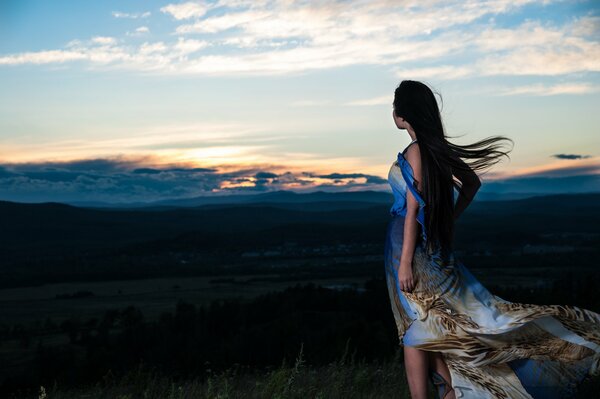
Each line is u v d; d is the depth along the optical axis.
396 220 3.43
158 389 5.81
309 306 60.09
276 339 17.95
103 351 24.73
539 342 3.16
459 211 3.40
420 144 3.30
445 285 3.25
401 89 3.43
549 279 101.06
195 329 52.81
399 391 5.07
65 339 98.44
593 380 4.31
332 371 5.72
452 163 3.27
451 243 3.34
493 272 130.38
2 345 97.88
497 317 3.20
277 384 4.67
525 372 3.18
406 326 3.30
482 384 3.16
